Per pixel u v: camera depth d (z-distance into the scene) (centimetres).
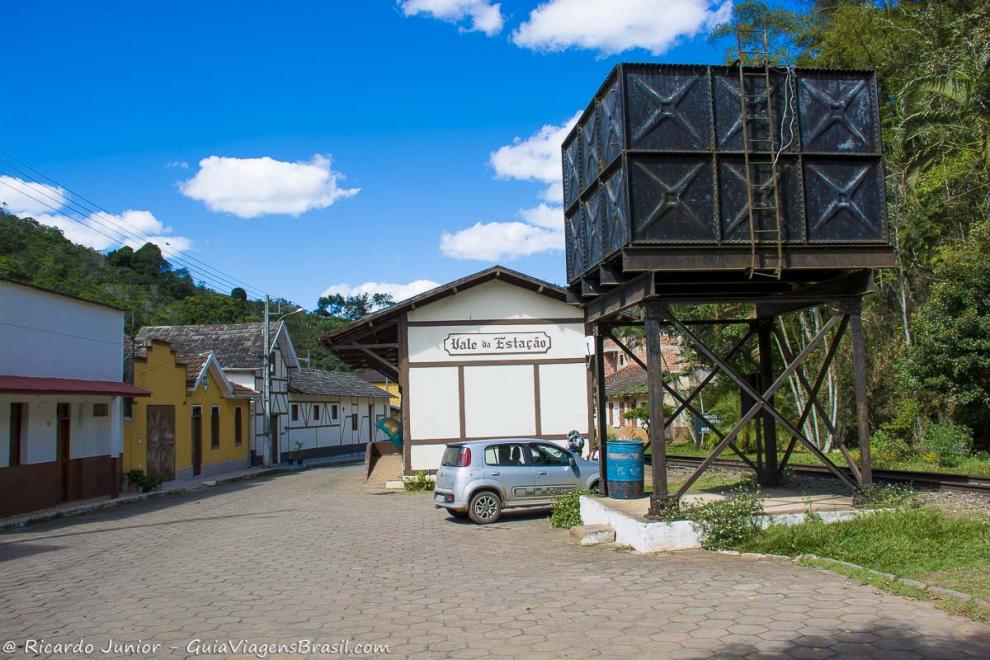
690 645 521
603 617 608
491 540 1139
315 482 2505
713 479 1567
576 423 2106
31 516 1628
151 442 2441
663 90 952
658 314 960
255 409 3553
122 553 1140
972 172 2019
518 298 2127
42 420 1772
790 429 977
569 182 1223
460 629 603
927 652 480
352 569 923
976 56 1827
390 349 2514
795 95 980
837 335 1041
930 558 729
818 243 957
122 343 2183
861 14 2269
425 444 2064
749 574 727
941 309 1848
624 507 1060
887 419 2342
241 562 1004
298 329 8100
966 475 1348
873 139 998
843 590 639
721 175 949
